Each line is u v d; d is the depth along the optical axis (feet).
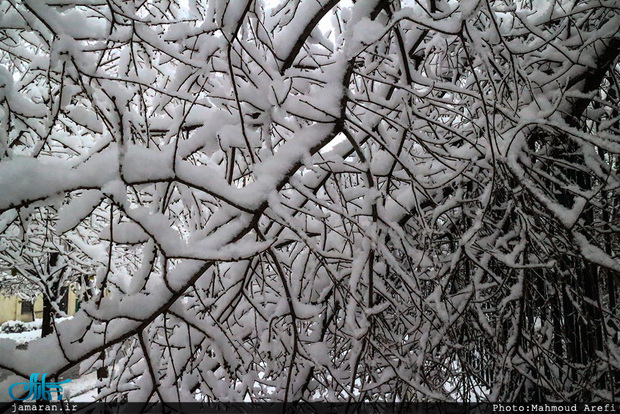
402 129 9.70
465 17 6.92
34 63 9.04
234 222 7.26
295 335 8.87
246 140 7.30
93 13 9.58
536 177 10.87
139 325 6.59
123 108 6.03
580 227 10.30
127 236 6.80
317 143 7.91
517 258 10.12
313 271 11.98
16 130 9.23
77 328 6.20
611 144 7.61
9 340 5.93
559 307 11.69
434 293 9.26
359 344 9.75
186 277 6.73
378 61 9.55
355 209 12.23
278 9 9.67
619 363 9.21
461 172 9.78
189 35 7.27
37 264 18.34
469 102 12.50
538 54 10.78
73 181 5.74
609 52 10.21
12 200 5.40
